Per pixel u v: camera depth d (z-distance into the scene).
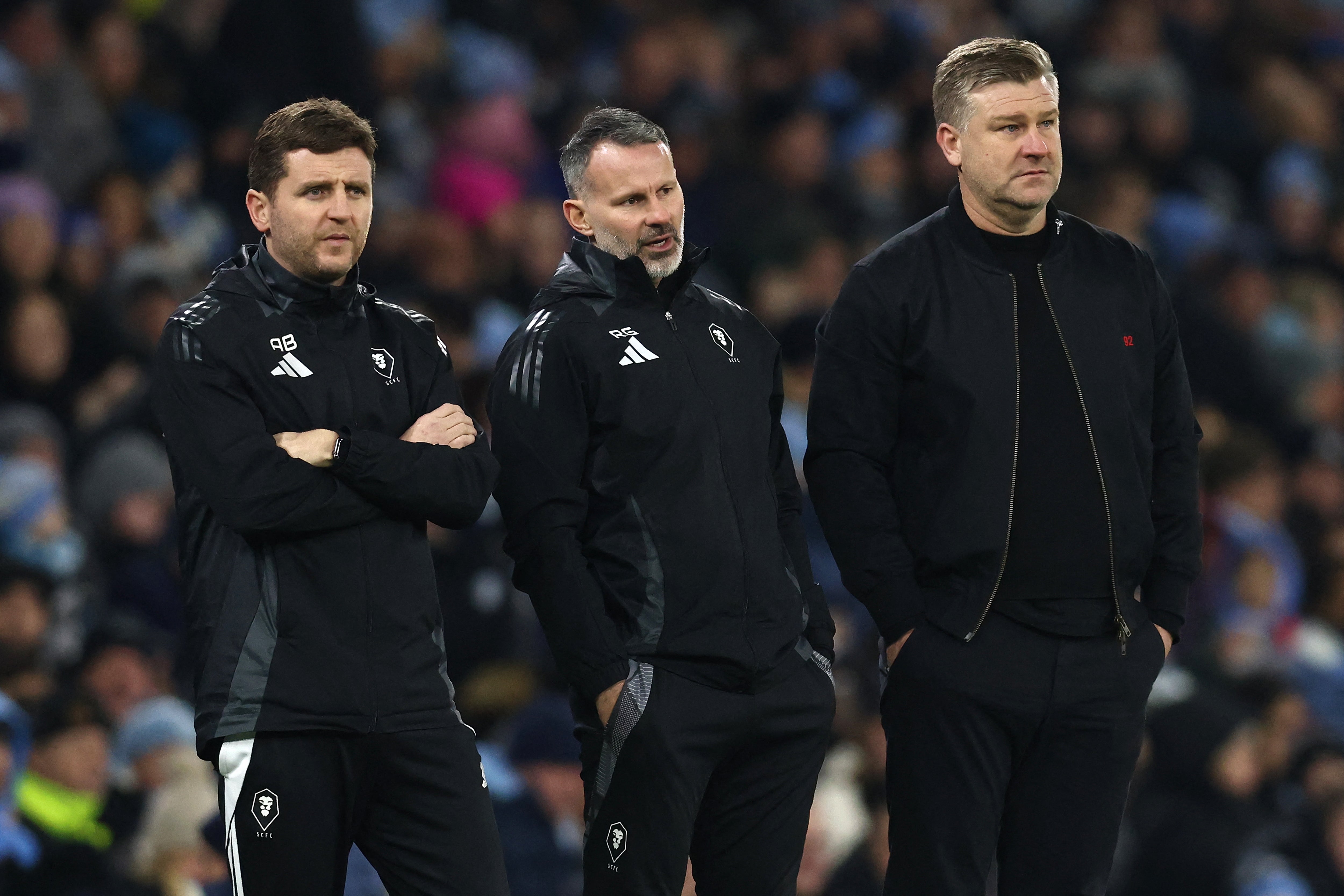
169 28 36.84
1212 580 30.31
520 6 44.69
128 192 31.23
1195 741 25.00
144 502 26.42
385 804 14.23
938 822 15.37
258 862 13.78
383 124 38.41
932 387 15.32
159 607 25.92
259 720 13.69
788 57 45.66
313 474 13.77
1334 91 54.00
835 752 25.34
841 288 15.77
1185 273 41.97
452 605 24.91
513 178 39.16
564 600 14.72
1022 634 15.22
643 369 14.93
